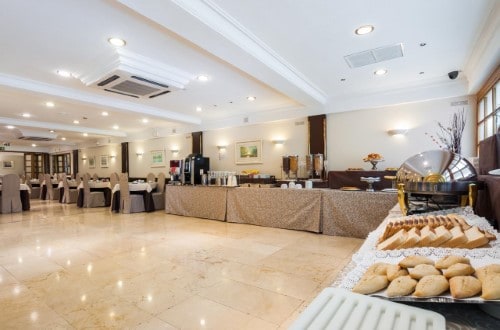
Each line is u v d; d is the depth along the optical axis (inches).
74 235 187.8
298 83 196.1
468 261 30.0
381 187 220.2
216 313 84.8
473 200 57.8
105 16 117.0
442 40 142.3
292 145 288.4
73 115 311.3
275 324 78.7
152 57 160.9
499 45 122.1
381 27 129.2
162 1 97.6
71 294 98.2
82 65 167.8
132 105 267.3
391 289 27.1
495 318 25.1
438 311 26.9
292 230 191.9
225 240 169.5
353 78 202.2
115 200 299.6
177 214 269.9
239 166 326.3
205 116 333.7
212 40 125.6
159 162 412.2
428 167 65.1
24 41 138.1
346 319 24.1
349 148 252.5
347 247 149.9
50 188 427.2
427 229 42.1
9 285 106.3
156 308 88.0
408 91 221.8
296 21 123.4
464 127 204.1
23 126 344.5
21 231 202.1
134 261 132.7
